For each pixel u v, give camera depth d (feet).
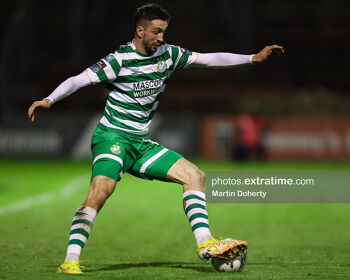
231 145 266.77
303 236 83.15
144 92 53.93
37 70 334.85
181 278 48.24
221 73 336.49
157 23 51.98
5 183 166.61
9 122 271.69
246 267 56.24
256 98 314.96
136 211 114.21
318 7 388.98
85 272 52.80
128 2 386.11
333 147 266.16
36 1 355.15
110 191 52.19
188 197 52.90
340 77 340.59
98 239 80.07
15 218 100.94
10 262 59.52
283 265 58.13
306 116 304.91
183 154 268.82
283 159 266.16
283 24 386.32
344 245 74.49
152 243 76.64
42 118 271.49
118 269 55.62
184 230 89.76
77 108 314.14
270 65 341.82
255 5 390.42
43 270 53.36
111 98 54.24
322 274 51.88
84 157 271.28
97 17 379.96
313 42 358.64
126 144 53.93
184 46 359.46
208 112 315.78
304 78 340.18
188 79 335.88
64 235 82.12
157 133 268.82
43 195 139.64
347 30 362.94
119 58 52.85
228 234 85.71
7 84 294.46
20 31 311.47
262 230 89.81
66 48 368.27
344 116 303.27
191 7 386.52
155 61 53.72
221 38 364.58
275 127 266.36
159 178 54.75
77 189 152.87
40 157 271.49
